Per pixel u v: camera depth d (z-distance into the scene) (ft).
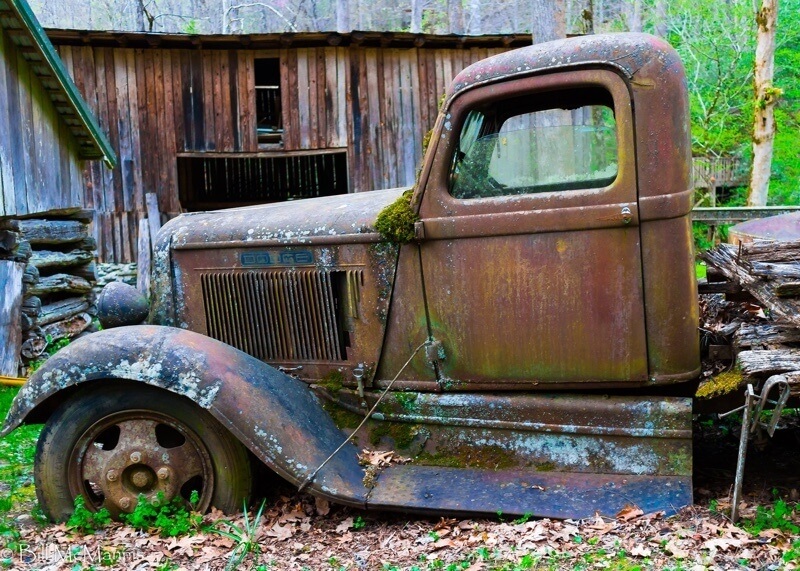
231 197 57.00
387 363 12.30
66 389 12.02
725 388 10.66
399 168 44.42
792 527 9.90
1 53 25.35
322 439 11.71
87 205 42.65
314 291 12.67
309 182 57.21
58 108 29.73
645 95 10.46
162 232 13.80
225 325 13.32
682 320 10.68
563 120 11.06
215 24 115.96
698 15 82.12
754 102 56.24
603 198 10.67
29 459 16.61
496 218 11.21
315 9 113.70
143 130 42.96
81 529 11.64
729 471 12.53
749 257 10.50
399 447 12.12
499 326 11.42
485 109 11.37
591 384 11.11
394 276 12.05
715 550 9.46
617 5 112.06
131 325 13.24
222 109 43.39
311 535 11.28
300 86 43.70
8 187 25.68
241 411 11.17
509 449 11.58
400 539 10.89
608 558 9.57
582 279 10.90
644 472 10.98
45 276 33.01
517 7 110.52
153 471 11.75
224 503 11.77
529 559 9.62
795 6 76.54
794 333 10.32
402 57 44.09
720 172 76.28
